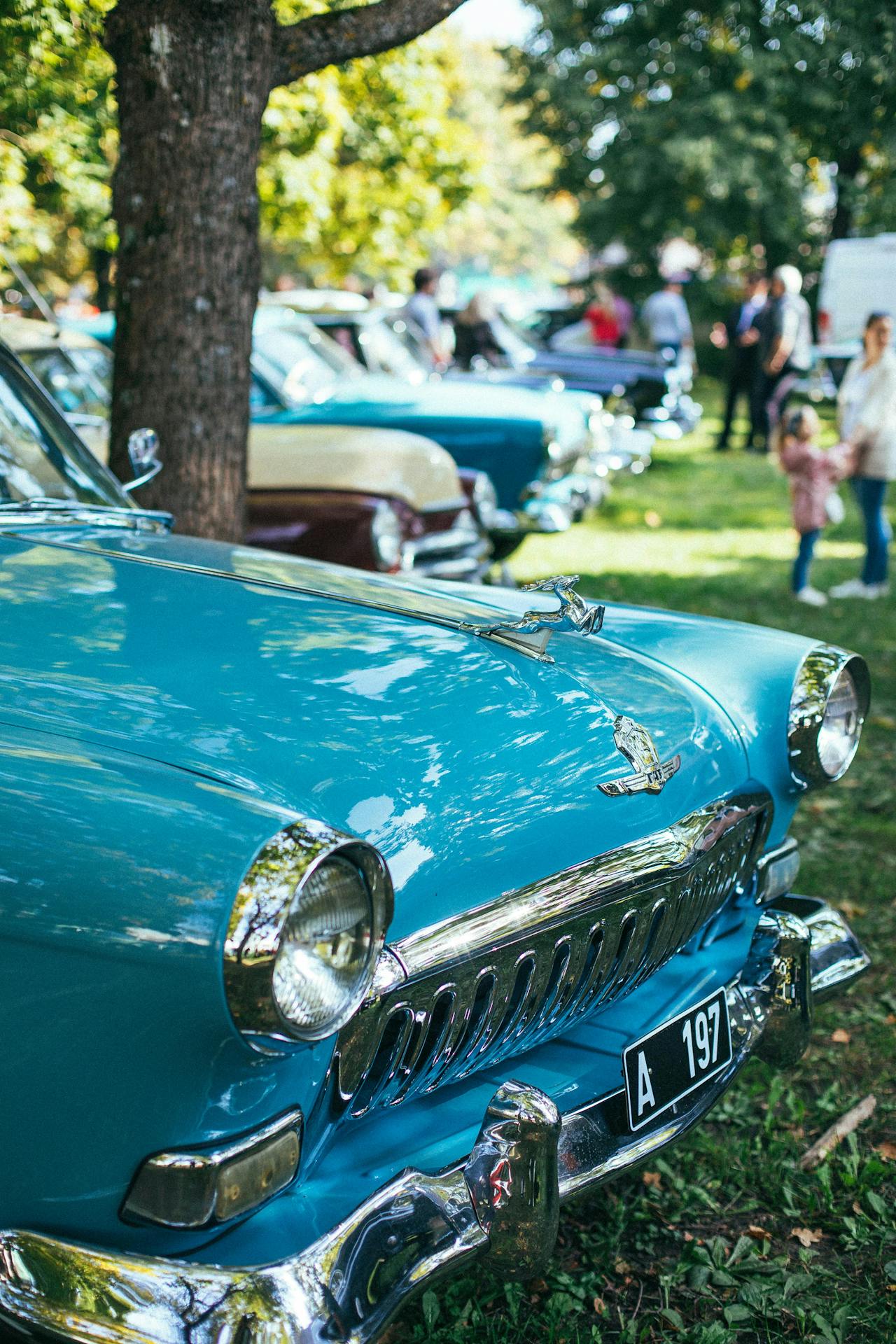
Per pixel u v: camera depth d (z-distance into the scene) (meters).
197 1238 1.54
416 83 11.55
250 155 3.86
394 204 12.57
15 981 1.50
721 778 2.34
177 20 3.67
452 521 6.40
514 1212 1.73
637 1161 2.02
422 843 1.77
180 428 3.92
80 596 2.21
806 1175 2.65
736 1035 2.37
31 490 2.83
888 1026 3.24
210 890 1.43
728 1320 2.23
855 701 2.68
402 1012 1.73
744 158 20.27
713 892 2.30
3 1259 1.53
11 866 1.51
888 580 8.16
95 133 6.57
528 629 2.35
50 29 4.48
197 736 1.76
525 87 23.09
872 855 4.24
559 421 8.03
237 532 4.07
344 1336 1.49
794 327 14.59
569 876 1.92
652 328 15.66
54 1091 1.52
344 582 2.58
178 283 3.84
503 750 1.98
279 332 8.02
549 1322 2.18
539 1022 1.96
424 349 9.68
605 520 10.78
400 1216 1.64
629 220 23.09
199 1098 1.49
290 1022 1.44
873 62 8.46
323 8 5.39
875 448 7.74
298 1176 1.67
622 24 21.39
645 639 2.72
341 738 1.86
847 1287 2.33
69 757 1.63
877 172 20.53
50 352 6.27
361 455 5.93
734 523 10.77
